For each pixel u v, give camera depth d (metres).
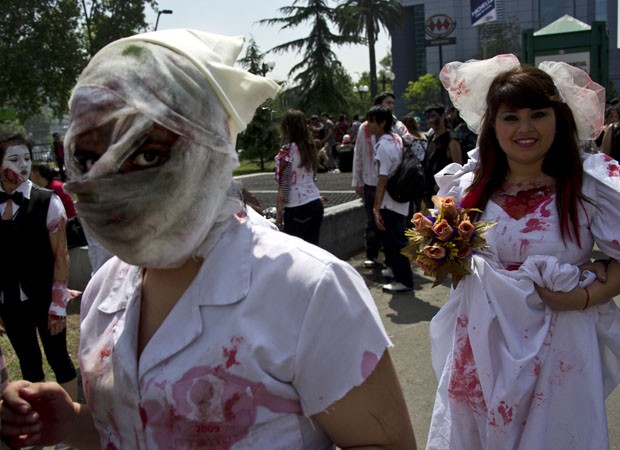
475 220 2.41
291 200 5.70
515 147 2.25
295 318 1.12
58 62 26.95
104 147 1.07
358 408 1.16
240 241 1.18
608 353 2.31
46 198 3.24
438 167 6.70
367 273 6.61
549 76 2.25
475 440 2.30
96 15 28.58
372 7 36.47
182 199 1.08
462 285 2.34
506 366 2.15
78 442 1.40
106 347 1.25
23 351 3.35
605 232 2.18
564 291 2.14
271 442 1.13
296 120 5.63
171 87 1.06
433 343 2.53
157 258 1.12
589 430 2.15
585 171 2.24
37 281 3.23
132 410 1.16
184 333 1.12
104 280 1.38
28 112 28.02
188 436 1.11
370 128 5.80
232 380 1.10
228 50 1.23
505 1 59.16
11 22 26.23
